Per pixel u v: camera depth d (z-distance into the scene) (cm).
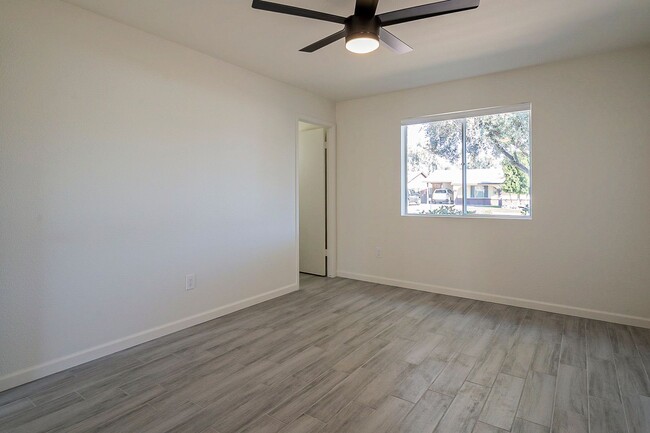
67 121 232
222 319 329
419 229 426
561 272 341
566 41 290
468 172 399
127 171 265
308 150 510
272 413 185
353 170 477
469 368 233
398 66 346
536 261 353
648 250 302
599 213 321
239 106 351
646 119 300
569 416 183
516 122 369
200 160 317
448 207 414
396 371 229
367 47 221
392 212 446
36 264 221
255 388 209
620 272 314
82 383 215
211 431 171
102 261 252
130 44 265
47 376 224
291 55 319
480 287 386
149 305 281
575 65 327
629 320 310
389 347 265
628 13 246
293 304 372
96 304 249
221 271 337
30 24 215
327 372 228
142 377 222
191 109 308
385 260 455
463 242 396
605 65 314
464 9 192
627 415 183
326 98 466
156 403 194
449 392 205
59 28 228
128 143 265
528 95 350
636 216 306
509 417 182
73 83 235
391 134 442
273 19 254
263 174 379
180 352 258
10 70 208
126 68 263
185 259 306
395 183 443
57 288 230
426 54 315
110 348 256
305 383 214
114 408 189
